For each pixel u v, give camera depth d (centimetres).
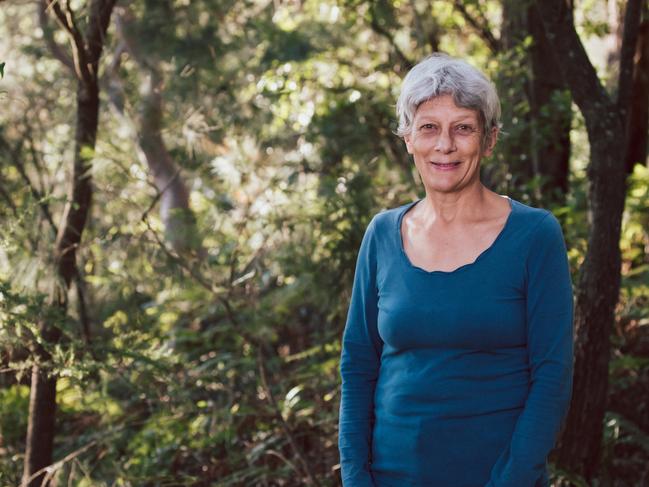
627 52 328
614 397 438
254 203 423
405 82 194
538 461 181
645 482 373
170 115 496
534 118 492
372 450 201
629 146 573
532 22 484
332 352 497
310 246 436
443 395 187
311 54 564
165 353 371
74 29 345
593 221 330
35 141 589
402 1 562
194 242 425
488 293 185
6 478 380
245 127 526
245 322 462
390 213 204
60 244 358
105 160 359
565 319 185
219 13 571
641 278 526
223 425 457
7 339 320
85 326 428
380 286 198
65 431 479
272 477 427
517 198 475
